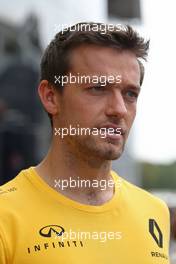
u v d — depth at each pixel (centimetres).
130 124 329
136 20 1032
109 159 325
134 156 1448
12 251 309
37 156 1162
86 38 321
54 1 1153
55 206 327
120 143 324
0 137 1137
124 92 324
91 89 321
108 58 320
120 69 321
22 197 327
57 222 322
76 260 314
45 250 312
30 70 1139
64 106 329
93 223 329
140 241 339
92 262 319
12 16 1129
